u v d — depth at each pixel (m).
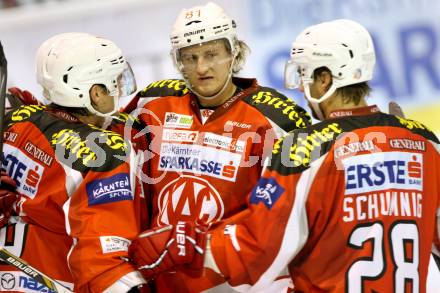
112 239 9.18
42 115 9.98
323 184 8.32
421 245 8.56
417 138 8.77
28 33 24.59
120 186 9.38
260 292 9.97
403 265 8.38
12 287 9.83
